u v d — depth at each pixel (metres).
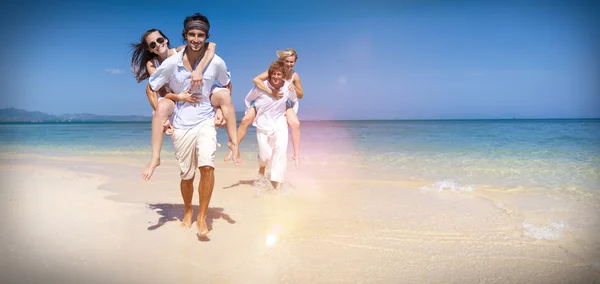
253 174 7.77
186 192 4.38
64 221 4.57
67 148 13.36
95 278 3.10
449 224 4.52
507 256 3.59
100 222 4.55
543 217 4.74
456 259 3.54
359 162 9.47
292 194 6.02
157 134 4.09
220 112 4.34
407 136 19.33
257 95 6.03
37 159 10.30
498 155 10.68
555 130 26.00
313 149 12.73
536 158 9.96
